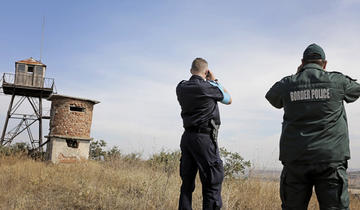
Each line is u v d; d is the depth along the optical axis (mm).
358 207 6125
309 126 2994
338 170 2893
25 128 23750
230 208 5887
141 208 5781
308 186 3041
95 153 20172
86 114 18375
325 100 2977
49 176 9406
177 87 4016
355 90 3080
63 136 17359
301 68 3379
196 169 3859
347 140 2992
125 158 12641
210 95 3705
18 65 23375
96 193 7078
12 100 23688
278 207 6316
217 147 3762
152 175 8438
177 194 6660
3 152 17500
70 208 6090
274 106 3463
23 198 6449
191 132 3734
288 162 3072
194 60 4012
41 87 23562
